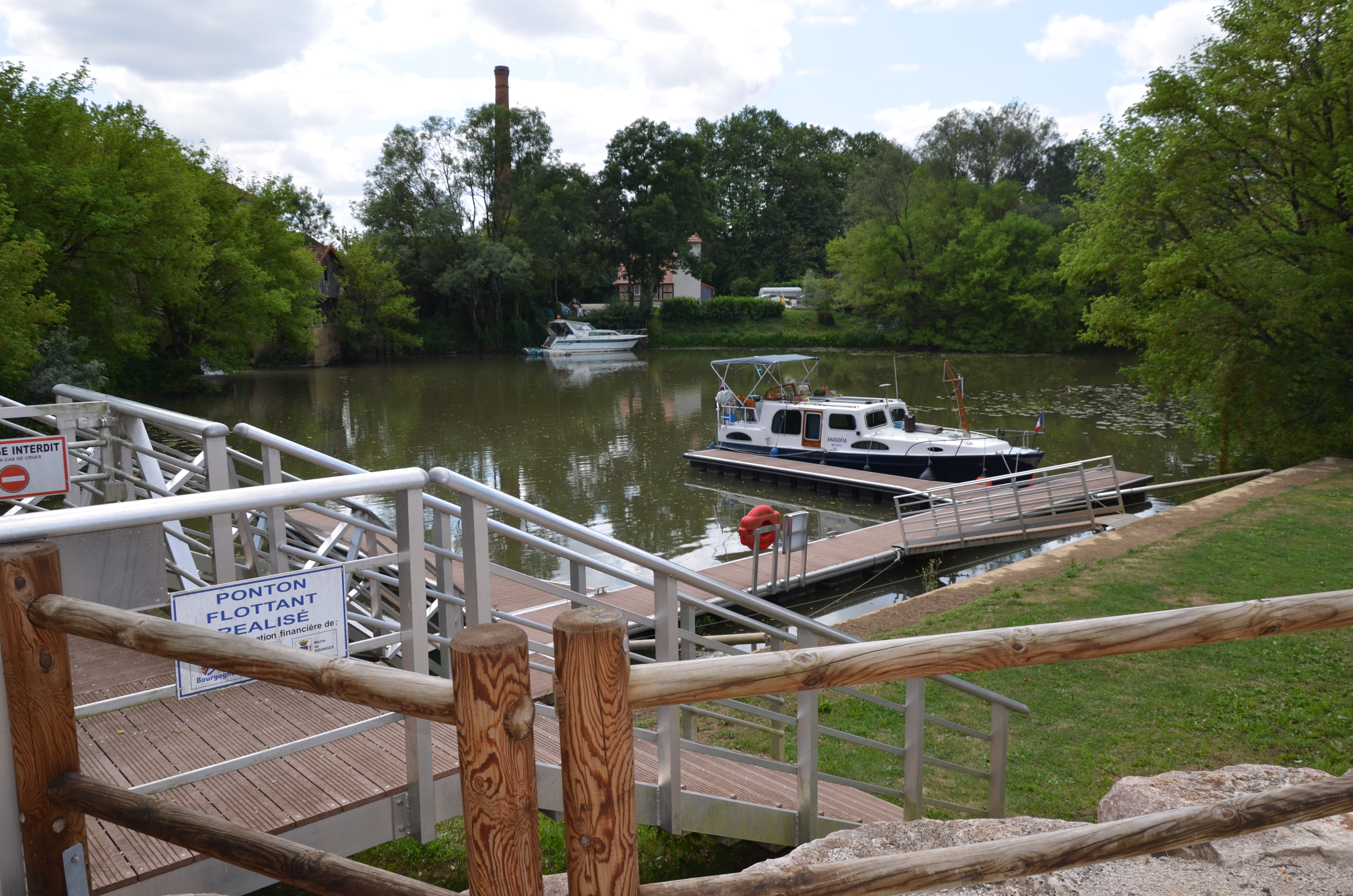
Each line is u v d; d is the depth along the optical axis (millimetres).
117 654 3697
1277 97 18734
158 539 2348
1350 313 19031
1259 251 20109
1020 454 20797
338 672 1628
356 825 2715
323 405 36719
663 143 74688
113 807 1886
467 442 27562
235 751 2848
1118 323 21828
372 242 64188
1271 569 11438
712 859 4211
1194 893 2799
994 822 3312
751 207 95562
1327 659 7816
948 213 60344
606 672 1445
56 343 29641
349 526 4410
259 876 2527
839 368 49625
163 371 40156
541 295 71188
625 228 73938
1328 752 6316
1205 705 7188
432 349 67062
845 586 13945
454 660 1431
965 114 65250
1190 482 18266
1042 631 1797
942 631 9664
